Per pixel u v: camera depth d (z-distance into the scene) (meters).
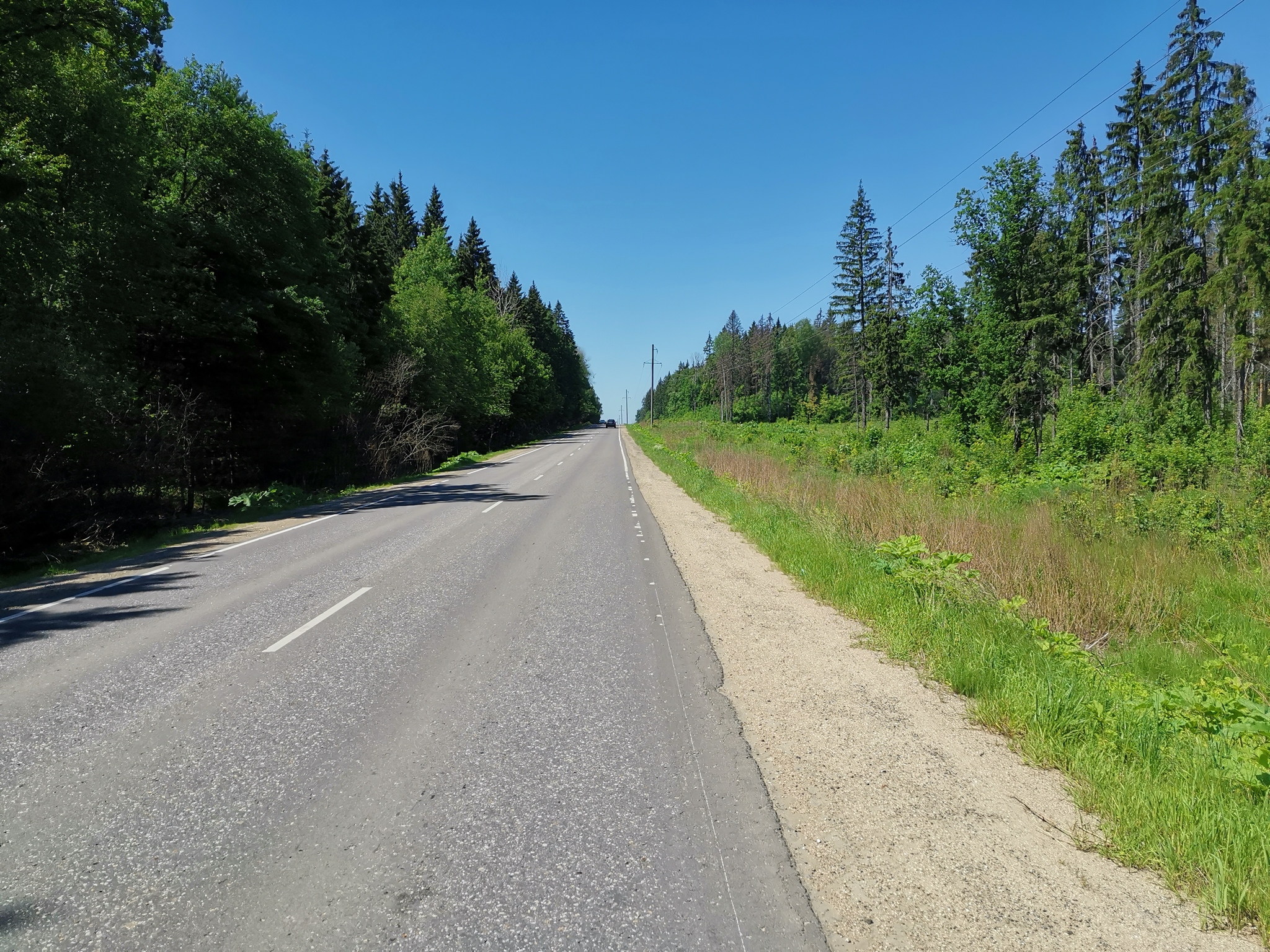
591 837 3.07
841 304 59.09
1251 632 7.33
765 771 3.70
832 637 6.23
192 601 7.77
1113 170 36.56
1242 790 3.42
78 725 4.34
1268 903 2.53
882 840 3.05
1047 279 27.12
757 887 2.72
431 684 5.02
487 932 2.47
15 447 12.31
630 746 4.01
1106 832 3.09
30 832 3.14
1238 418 26.97
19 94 15.55
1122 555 9.27
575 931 2.47
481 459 42.22
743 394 117.44
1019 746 4.00
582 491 20.50
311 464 26.55
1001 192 26.64
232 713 4.52
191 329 19.47
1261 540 10.33
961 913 2.56
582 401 130.50
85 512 13.23
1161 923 2.51
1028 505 12.90
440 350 39.88
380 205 58.72
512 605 7.38
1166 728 4.25
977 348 28.78
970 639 5.68
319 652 5.79
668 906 2.61
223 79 21.66
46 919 2.55
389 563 9.83
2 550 11.77
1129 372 33.09
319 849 2.99
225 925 2.51
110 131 17.23
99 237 17.19
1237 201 25.94
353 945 2.41
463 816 3.25
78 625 6.83
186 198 21.81
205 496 20.02
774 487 16.97
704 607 7.29
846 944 2.40
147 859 2.93
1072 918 2.53
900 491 13.31
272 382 23.25
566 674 5.24
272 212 22.98
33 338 13.45
